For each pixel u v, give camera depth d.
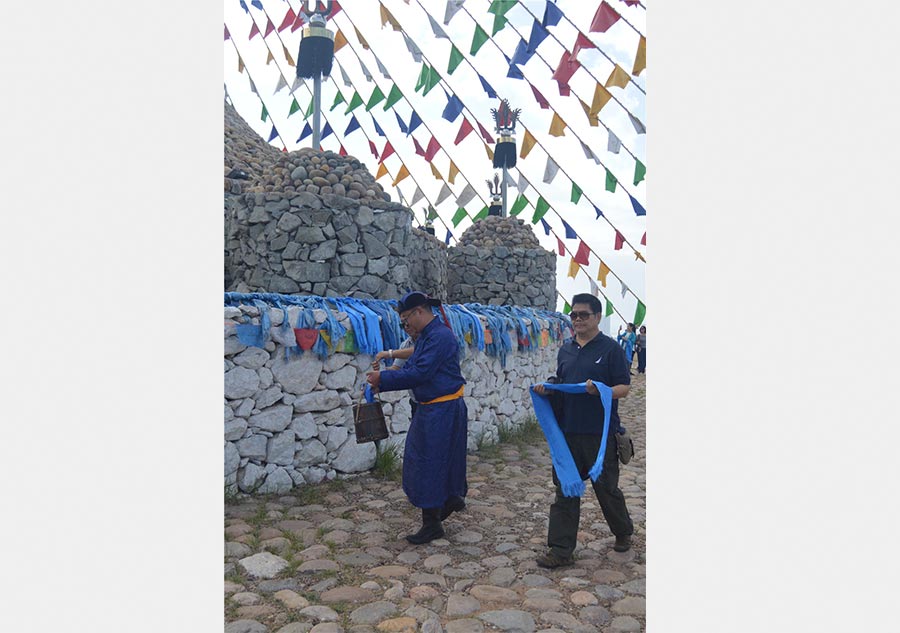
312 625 2.81
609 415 3.40
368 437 4.21
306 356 5.13
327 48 8.30
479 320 7.15
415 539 3.96
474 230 12.27
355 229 7.61
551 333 9.75
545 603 3.11
